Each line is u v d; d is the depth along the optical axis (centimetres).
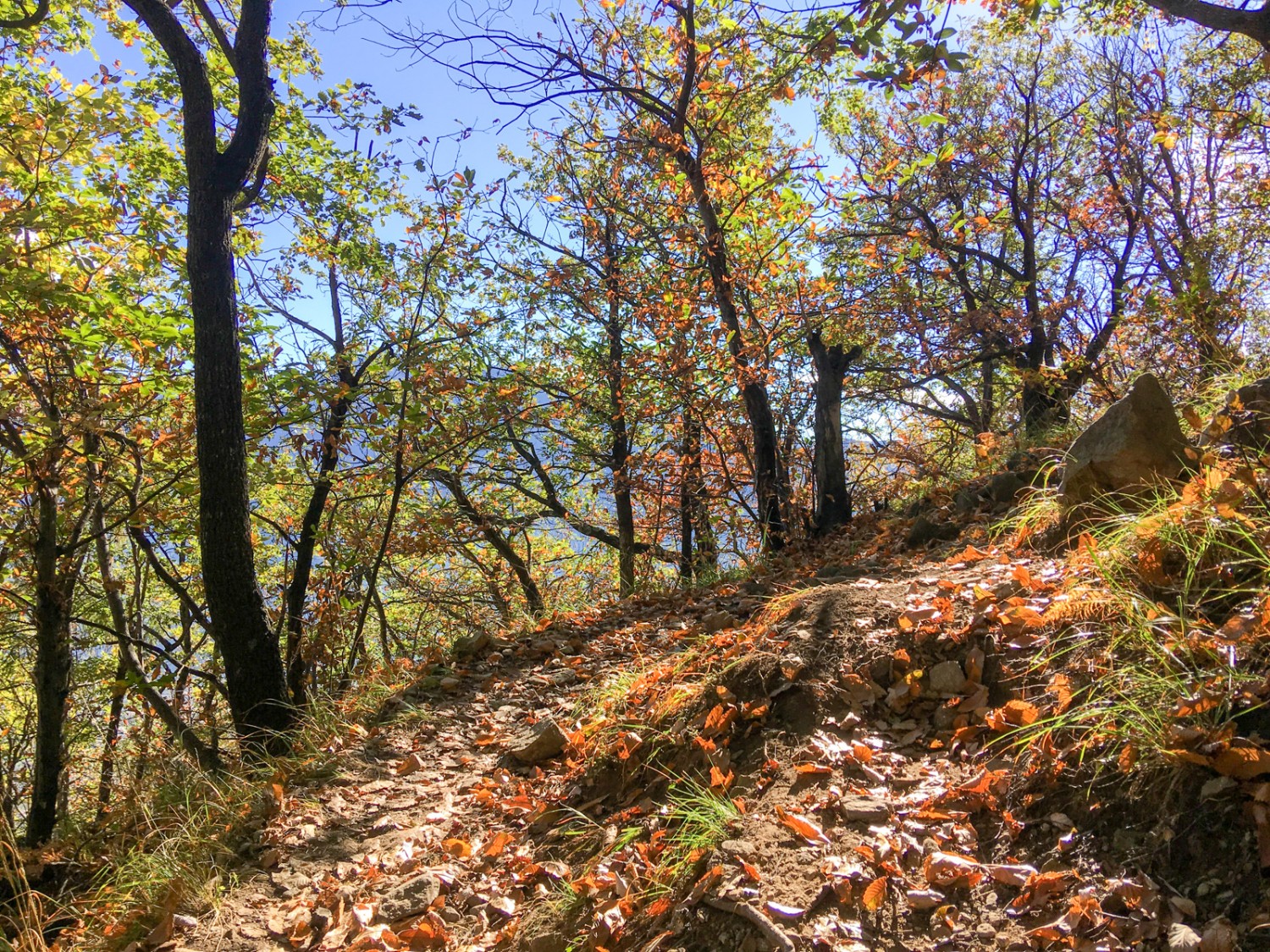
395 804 433
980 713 305
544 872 341
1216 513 298
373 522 1201
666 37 1014
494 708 535
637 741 388
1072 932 208
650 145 1046
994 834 254
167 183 1114
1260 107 1396
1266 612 248
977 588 359
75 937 387
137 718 1280
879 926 234
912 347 1465
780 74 939
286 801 442
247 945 333
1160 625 273
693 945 254
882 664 353
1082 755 253
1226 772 217
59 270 749
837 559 736
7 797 1087
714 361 1290
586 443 1586
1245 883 198
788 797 301
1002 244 1847
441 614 1531
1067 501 415
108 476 834
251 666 618
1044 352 1473
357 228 1282
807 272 1266
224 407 618
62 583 775
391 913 335
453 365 1198
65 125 718
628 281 1463
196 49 634
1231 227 1442
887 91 606
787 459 1413
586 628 675
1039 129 1688
